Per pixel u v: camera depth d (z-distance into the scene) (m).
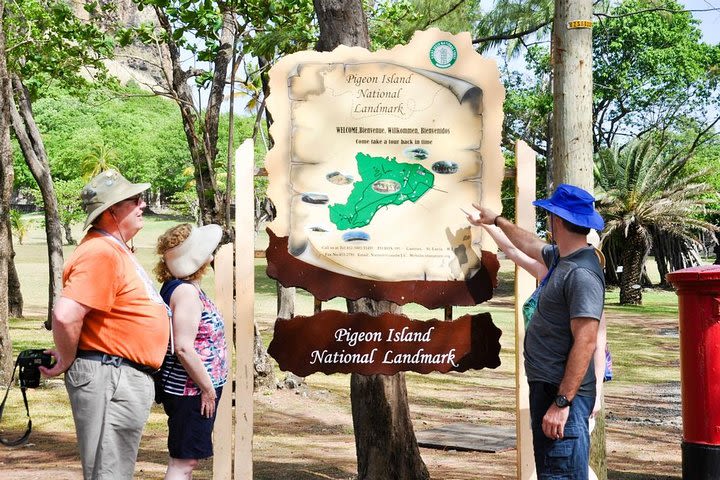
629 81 51.53
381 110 5.75
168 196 103.94
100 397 4.27
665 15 45.75
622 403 13.64
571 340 4.34
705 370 5.74
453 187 5.76
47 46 16.91
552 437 4.26
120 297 4.32
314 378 15.85
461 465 8.22
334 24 6.95
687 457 5.84
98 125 107.19
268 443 9.77
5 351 13.51
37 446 9.19
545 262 4.95
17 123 21.83
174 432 4.92
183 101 13.23
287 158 5.71
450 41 5.77
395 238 5.74
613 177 39.25
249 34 12.72
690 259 46.06
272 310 30.83
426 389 15.03
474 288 5.73
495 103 5.77
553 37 5.99
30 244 63.94
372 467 6.79
